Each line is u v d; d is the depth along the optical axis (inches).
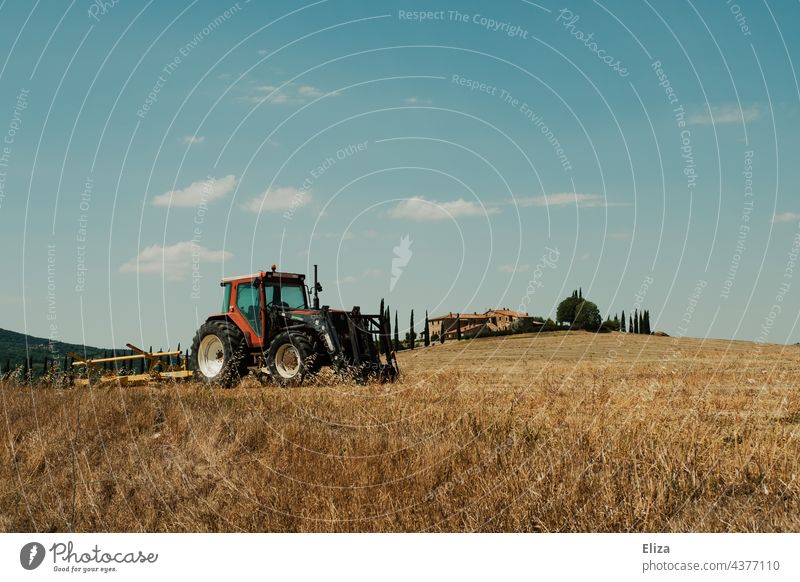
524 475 251.0
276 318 640.4
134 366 617.9
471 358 1298.0
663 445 282.0
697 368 741.9
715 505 235.8
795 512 227.8
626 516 225.9
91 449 343.6
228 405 442.0
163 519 255.9
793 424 339.3
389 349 650.8
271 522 239.3
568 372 727.1
